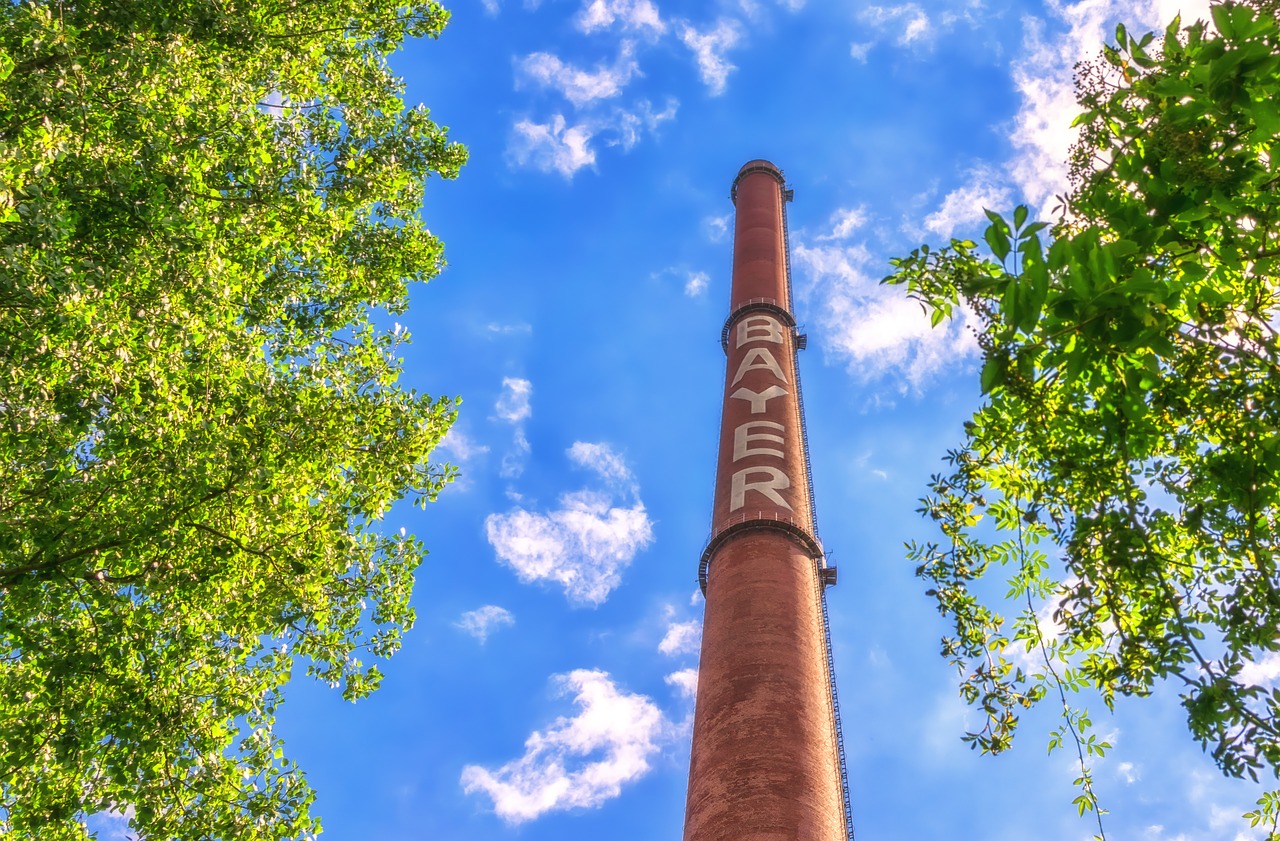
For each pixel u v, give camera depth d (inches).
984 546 395.2
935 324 323.3
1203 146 250.1
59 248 494.6
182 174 540.4
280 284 653.9
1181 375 307.1
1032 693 375.6
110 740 508.4
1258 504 293.1
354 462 621.0
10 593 464.4
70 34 523.8
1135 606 349.1
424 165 714.8
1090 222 295.0
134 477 514.3
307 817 530.0
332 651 586.6
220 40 622.5
